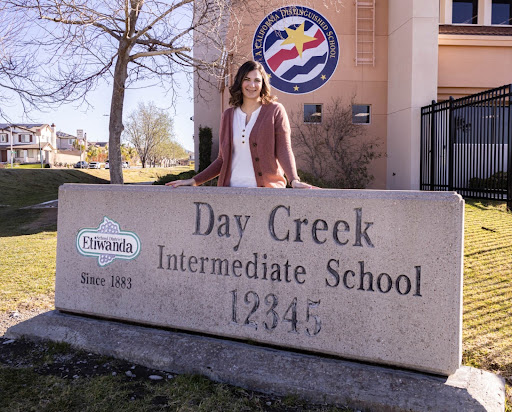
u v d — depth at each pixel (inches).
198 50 587.5
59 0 396.8
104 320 137.2
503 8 640.4
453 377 100.6
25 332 137.6
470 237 271.0
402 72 539.5
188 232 123.8
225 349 116.9
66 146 3996.1
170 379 113.4
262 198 114.5
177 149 2940.5
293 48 571.2
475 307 161.3
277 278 113.5
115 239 133.8
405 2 527.5
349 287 106.3
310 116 586.9
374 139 589.0
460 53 589.9
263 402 103.0
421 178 513.7
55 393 106.0
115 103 474.6
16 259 260.7
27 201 753.0
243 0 478.3
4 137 3112.7
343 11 573.9
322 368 106.8
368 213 104.1
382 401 97.6
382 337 103.5
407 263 100.7
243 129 127.2
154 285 128.7
